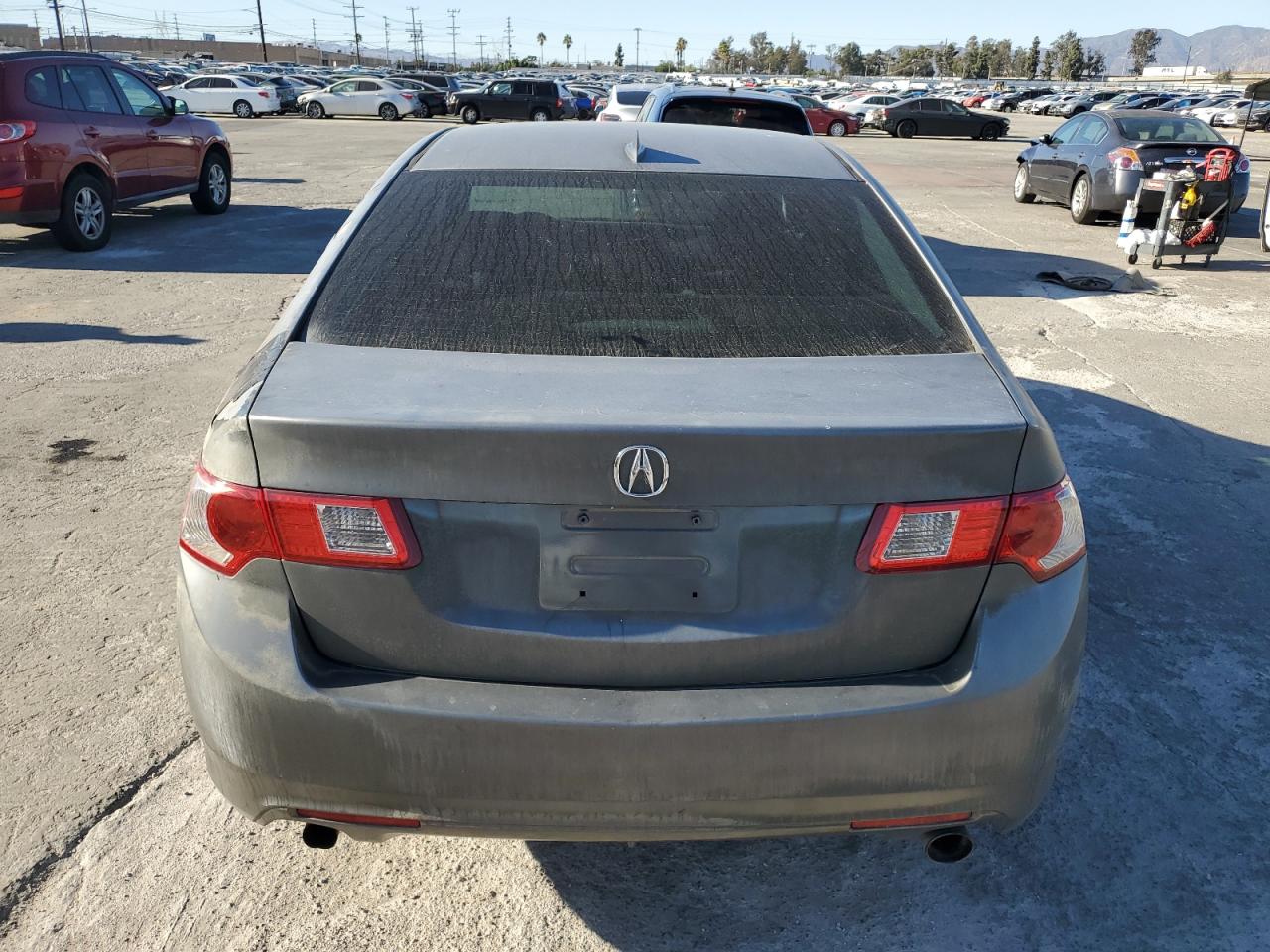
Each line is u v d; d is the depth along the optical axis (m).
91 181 10.00
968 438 1.85
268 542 1.86
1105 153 12.54
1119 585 3.84
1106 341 7.40
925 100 36.84
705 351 2.13
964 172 21.03
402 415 1.83
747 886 2.41
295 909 2.29
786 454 1.80
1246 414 5.85
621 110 14.83
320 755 1.87
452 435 1.79
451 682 1.88
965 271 9.87
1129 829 2.61
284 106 41.38
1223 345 7.34
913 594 1.89
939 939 2.27
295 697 1.84
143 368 6.19
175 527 4.11
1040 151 14.68
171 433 5.12
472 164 2.83
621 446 1.79
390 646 1.89
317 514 1.84
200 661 1.91
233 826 2.53
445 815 1.89
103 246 10.27
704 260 2.45
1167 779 2.79
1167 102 51.09
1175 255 10.72
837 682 1.91
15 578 3.68
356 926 2.26
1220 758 2.89
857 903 2.37
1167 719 3.05
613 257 2.44
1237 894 2.41
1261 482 4.85
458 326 2.18
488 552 1.86
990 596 1.93
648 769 1.84
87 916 2.25
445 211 2.59
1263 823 2.64
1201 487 4.79
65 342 6.73
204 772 2.72
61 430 5.13
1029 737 1.94
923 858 2.51
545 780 1.85
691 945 2.24
